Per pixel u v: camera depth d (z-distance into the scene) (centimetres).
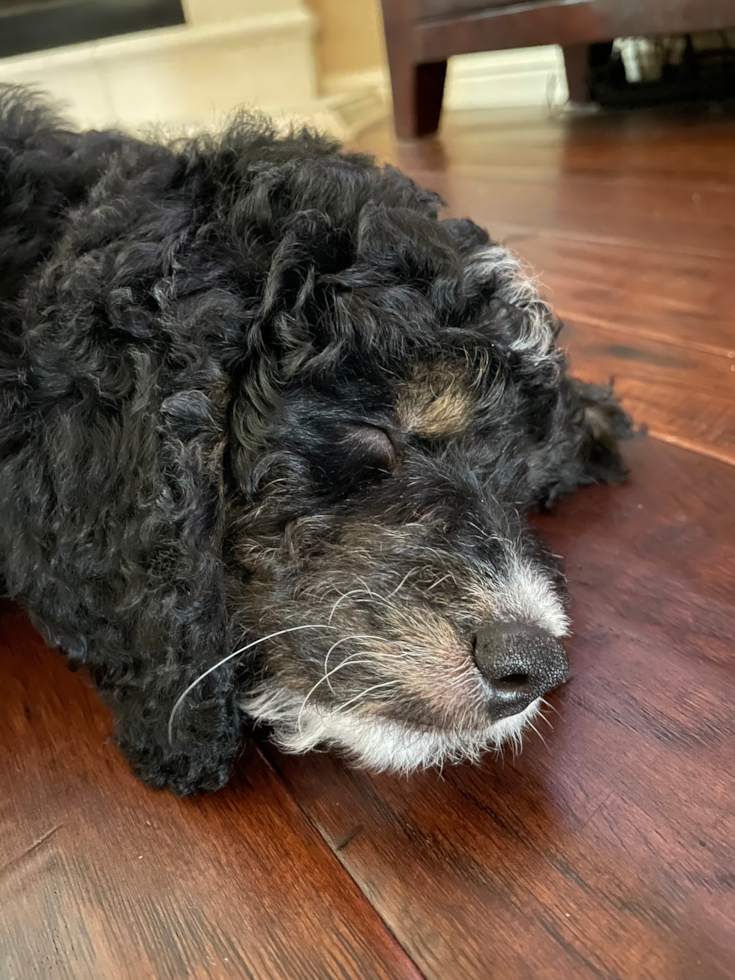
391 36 98
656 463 33
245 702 23
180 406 20
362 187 25
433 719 21
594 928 17
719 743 21
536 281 35
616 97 103
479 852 19
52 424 21
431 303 23
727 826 19
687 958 17
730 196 62
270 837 20
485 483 25
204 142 27
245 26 110
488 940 17
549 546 27
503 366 25
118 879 19
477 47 91
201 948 18
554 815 20
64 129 33
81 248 23
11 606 28
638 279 49
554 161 80
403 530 22
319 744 23
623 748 21
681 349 41
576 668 24
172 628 20
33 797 21
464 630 21
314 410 22
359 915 18
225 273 22
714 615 25
